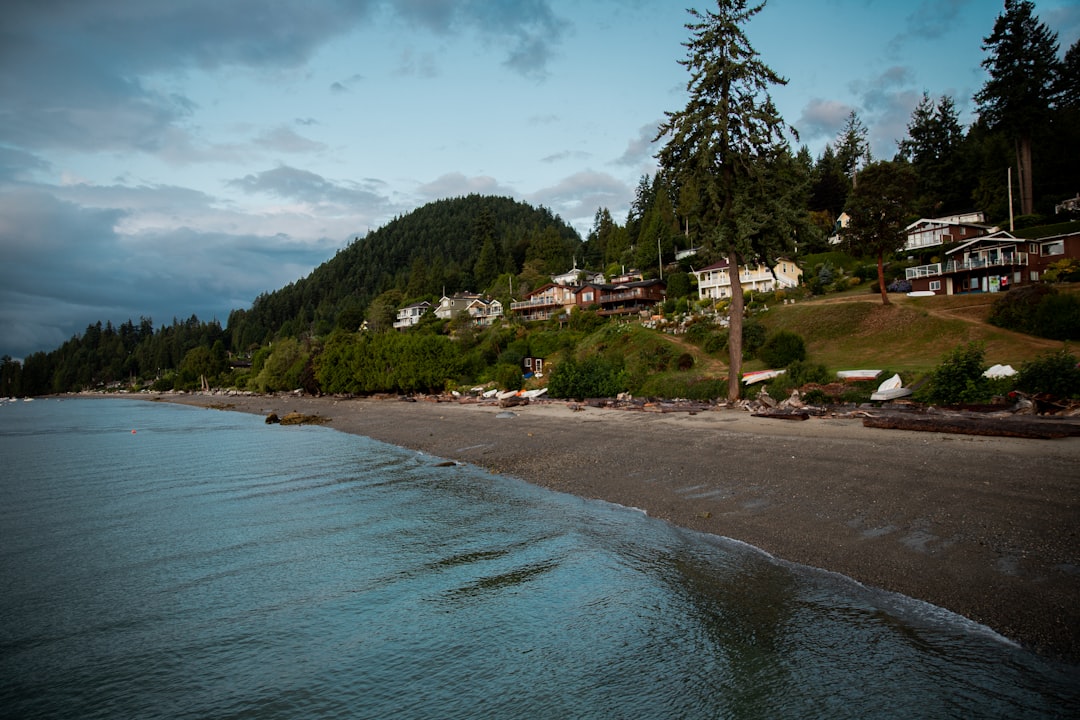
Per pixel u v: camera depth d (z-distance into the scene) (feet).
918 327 127.34
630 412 92.68
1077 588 23.80
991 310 122.52
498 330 245.04
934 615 23.70
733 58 90.79
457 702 20.38
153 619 28.73
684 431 68.08
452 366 192.54
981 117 238.27
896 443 49.55
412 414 130.82
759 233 91.86
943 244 189.37
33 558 39.19
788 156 92.94
